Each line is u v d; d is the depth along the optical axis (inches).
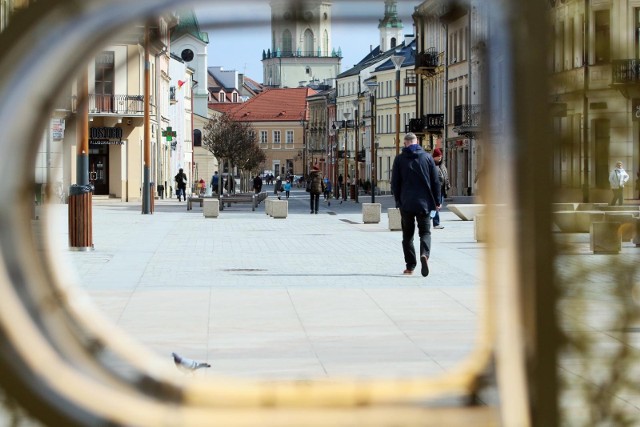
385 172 5600.4
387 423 233.1
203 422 227.0
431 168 735.1
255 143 4778.5
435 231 1343.5
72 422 201.0
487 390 237.0
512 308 200.7
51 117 212.5
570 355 192.4
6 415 197.3
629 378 193.0
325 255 958.4
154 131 3240.7
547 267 189.5
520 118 186.2
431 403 245.8
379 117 5674.2
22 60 179.8
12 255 201.0
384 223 1658.5
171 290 649.0
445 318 528.1
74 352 222.1
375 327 498.0
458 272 773.3
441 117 3358.8
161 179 3383.4
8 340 196.7
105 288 657.6
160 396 238.5
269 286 676.7
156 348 435.8
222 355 420.5
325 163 7268.7
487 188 233.6
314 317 533.0
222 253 981.2
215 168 5812.0
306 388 257.6
